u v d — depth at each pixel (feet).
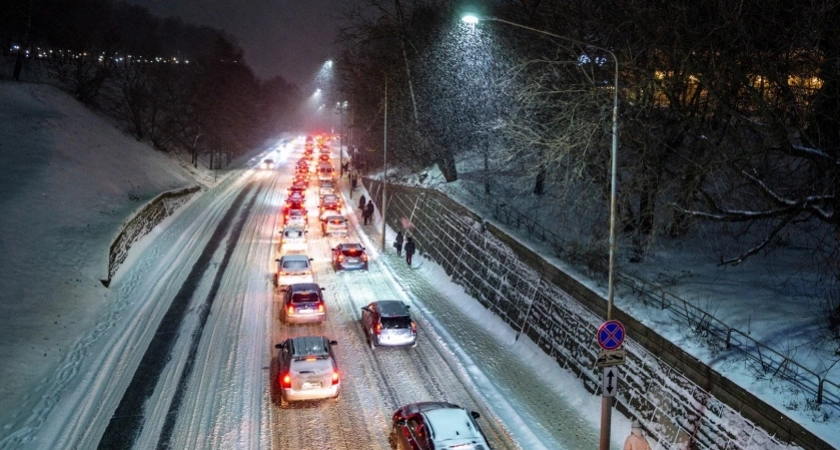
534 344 67.97
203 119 234.79
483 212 95.96
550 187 102.37
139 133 192.54
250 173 237.45
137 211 109.60
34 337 64.28
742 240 72.23
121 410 51.90
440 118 124.36
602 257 70.64
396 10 132.87
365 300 85.92
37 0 241.96
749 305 55.26
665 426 47.29
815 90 49.78
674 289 61.31
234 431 48.93
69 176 114.83
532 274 73.61
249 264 102.73
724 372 43.47
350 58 166.91
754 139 58.34
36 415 50.88
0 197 94.02
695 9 57.36
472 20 49.60
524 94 77.87
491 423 51.55
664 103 69.00
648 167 64.34
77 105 174.19
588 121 68.95
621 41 68.90
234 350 65.67
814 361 44.47
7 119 135.74
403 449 44.34
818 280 58.59
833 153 51.37
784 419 37.63
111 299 81.82
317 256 110.52
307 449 46.68
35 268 77.92
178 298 83.15
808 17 46.09
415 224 120.57
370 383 58.90
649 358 51.47
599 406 54.24
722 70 52.54
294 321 73.15
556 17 81.46
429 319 78.64
